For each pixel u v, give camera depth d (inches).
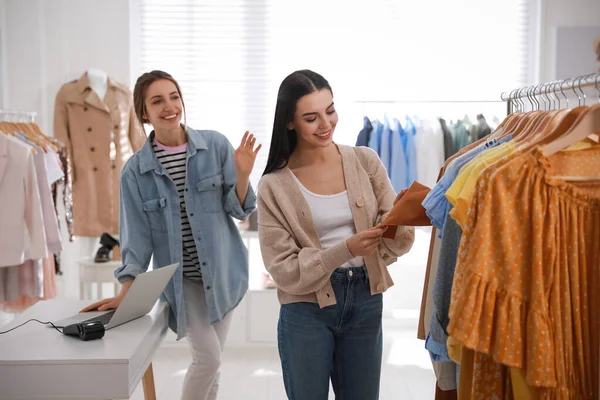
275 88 199.9
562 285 59.6
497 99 201.9
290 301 86.4
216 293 107.0
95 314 96.8
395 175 175.3
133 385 80.2
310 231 86.7
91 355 78.1
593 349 61.6
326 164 89.7
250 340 180.5
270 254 87.0
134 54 195.8
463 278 59.0
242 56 198.7
